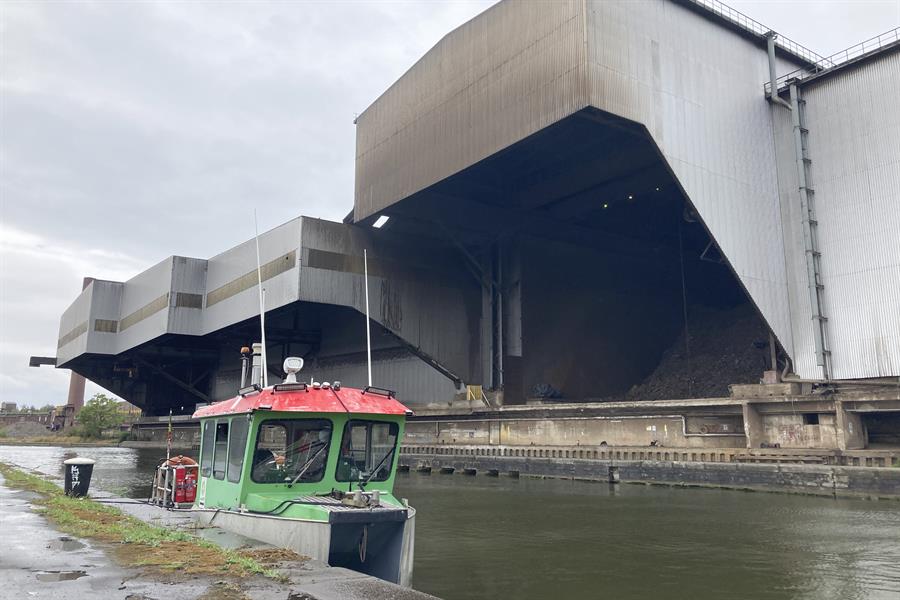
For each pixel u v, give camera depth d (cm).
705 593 1237
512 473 4191
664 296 6819
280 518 1044
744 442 3453
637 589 1263
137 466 4688
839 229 3850
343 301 5334
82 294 8612
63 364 9356
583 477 3716
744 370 5200
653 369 6462
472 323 5944
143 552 904
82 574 776
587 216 5866
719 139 4006
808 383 3562
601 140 4488
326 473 1141
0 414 12625
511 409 4681
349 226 5475
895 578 1348
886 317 3597
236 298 6156
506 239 5788
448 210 5244
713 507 2497
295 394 1134
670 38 3888
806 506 2488
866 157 3772
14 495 1677
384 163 5097
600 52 3531
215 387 8581
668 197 5550
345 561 1020
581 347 5969
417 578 1352
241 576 791
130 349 7750
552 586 1286
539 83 3750
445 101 4509
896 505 2488
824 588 1271
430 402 5688
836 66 3906
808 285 3941
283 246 5453
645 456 3619
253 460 1117
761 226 4066
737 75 4212
